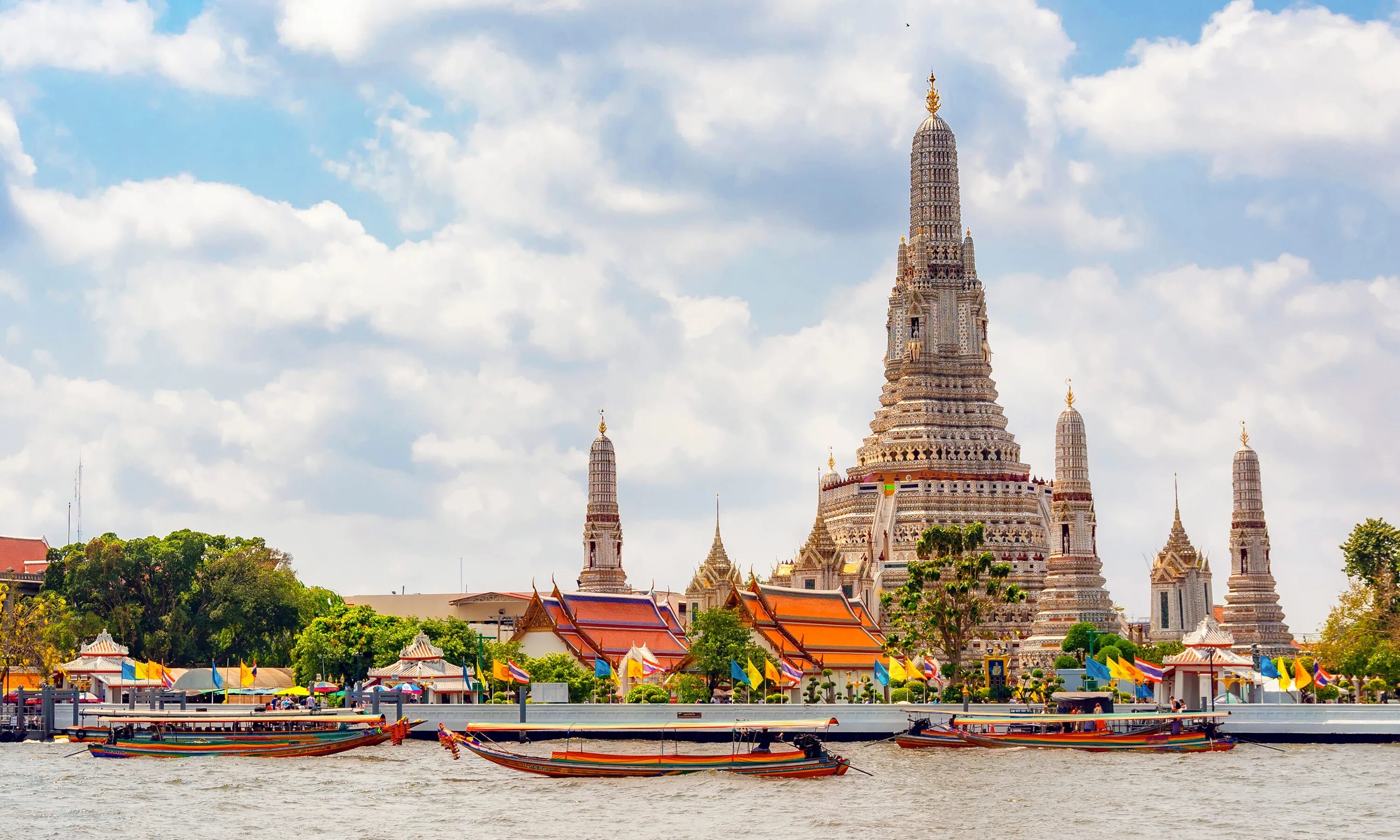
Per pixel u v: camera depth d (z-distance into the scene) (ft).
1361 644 589.32
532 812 336.08
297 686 570.05
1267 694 588.91
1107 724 464.24
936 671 575.79
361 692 510.58
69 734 488.85
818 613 632.38
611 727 415.85
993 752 448.24
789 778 384.68
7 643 594.24
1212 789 364.99
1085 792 360.89
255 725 462.19
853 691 602.03
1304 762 417.08
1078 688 564.30
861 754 446.60
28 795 363.76
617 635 598.75
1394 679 577.43
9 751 464.24
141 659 651.25
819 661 601.62
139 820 329.11
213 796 360.89
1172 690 543.80
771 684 561.84
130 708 514.68
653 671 550.36
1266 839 304.50
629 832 313.12
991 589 573.74
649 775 388.78
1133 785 371.97
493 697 544.21
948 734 459.73
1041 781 380.37
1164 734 450.71
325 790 368.68
